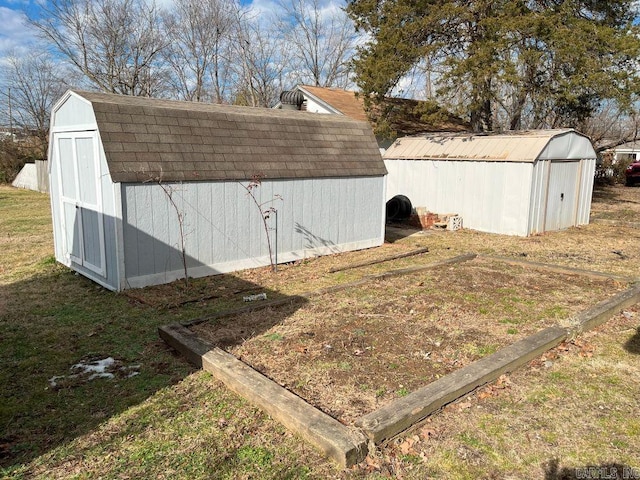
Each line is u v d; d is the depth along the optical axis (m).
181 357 4.34
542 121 18.12
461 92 13.83
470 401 3.54
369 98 14.64
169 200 6.58
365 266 8.01
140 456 2.90
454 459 2.90
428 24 13.55
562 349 4.52
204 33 30.02
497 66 12.47
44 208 15.30
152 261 6.53
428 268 7.75
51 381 3.87
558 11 14.16
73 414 3.37
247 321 5.21
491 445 3.04
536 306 5.79
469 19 13.86
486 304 5.86
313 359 4.23
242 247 7.55
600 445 3.06
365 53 15.13
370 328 5.02
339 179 8.77
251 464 2.83
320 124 9.01
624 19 15.27
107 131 6.14
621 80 13.15
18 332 4.93
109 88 26.88
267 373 3.96
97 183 6.36
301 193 8.21
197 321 5.11
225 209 7.23
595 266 8.11
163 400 3.56
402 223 13.11
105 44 26.59
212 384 3.81
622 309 5.68
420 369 4.05
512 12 12.89
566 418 3.36
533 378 3.94
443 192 12.89
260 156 7.72
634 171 25.81
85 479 2.70
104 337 4.80
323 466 2.80
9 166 24.48
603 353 4.46
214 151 7.16
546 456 2.95
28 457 2.89
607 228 12.50
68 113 6.91
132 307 5.71
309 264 8.12
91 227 6.71
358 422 3.04
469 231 11.98
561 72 14.25
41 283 6.77
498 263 8.25
